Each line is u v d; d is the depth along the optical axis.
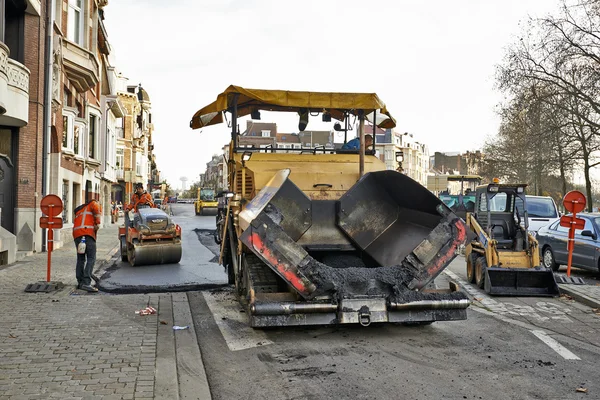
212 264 14.07
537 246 10.48
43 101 15.90
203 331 6.91
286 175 6.24
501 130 41.12
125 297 8.75
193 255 16.27
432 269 6.43
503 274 9.84
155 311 7.66
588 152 31.08
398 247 7.16
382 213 7.40
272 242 5.93
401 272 6.38
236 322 7.39
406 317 6.29
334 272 6.21
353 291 6.20
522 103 29.20
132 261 13.77
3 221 14.88
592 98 27.34
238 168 8.39
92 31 23.28
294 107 8.77
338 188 7.77
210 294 9.47
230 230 8.88
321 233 7.19
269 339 6.55
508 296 9.74
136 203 15.33
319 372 5.33
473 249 11.36
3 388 4.55
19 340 6.06
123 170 57.31
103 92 31.50
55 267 12.20
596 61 26.56
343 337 6.66
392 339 6.58
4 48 12.48
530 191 45.50
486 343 6.43
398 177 6.88
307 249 7.11
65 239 19.08
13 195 15.05
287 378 5.16
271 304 6.04
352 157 8.55
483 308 8.66
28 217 15.23
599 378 5.20
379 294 6.26
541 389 4.87
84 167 23.12
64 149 19.44
